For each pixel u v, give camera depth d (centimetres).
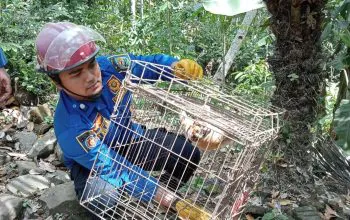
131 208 163
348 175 263
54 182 241
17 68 379
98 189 166
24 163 259
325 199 231
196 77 183
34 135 297
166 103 151
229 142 157
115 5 698
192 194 186
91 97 175
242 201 166
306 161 245
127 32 531
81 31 164
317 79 241
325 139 287
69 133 172
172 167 195
